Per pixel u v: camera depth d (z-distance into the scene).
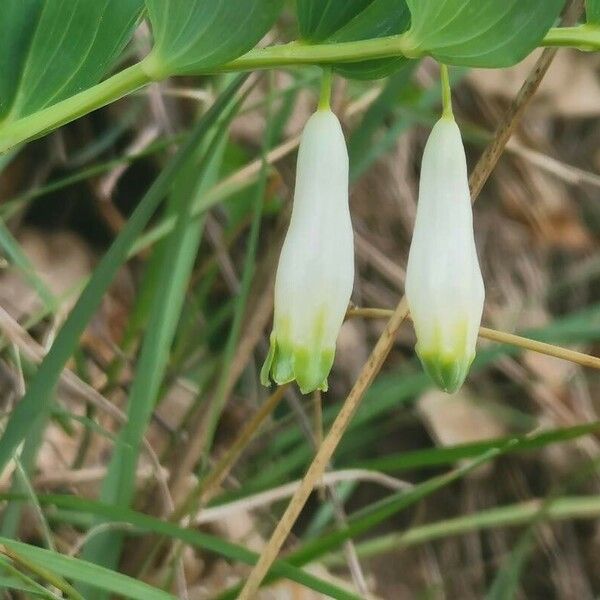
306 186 0.15
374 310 0.18
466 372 0.15
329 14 0.15
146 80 0.15
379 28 0.15
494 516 0.23
